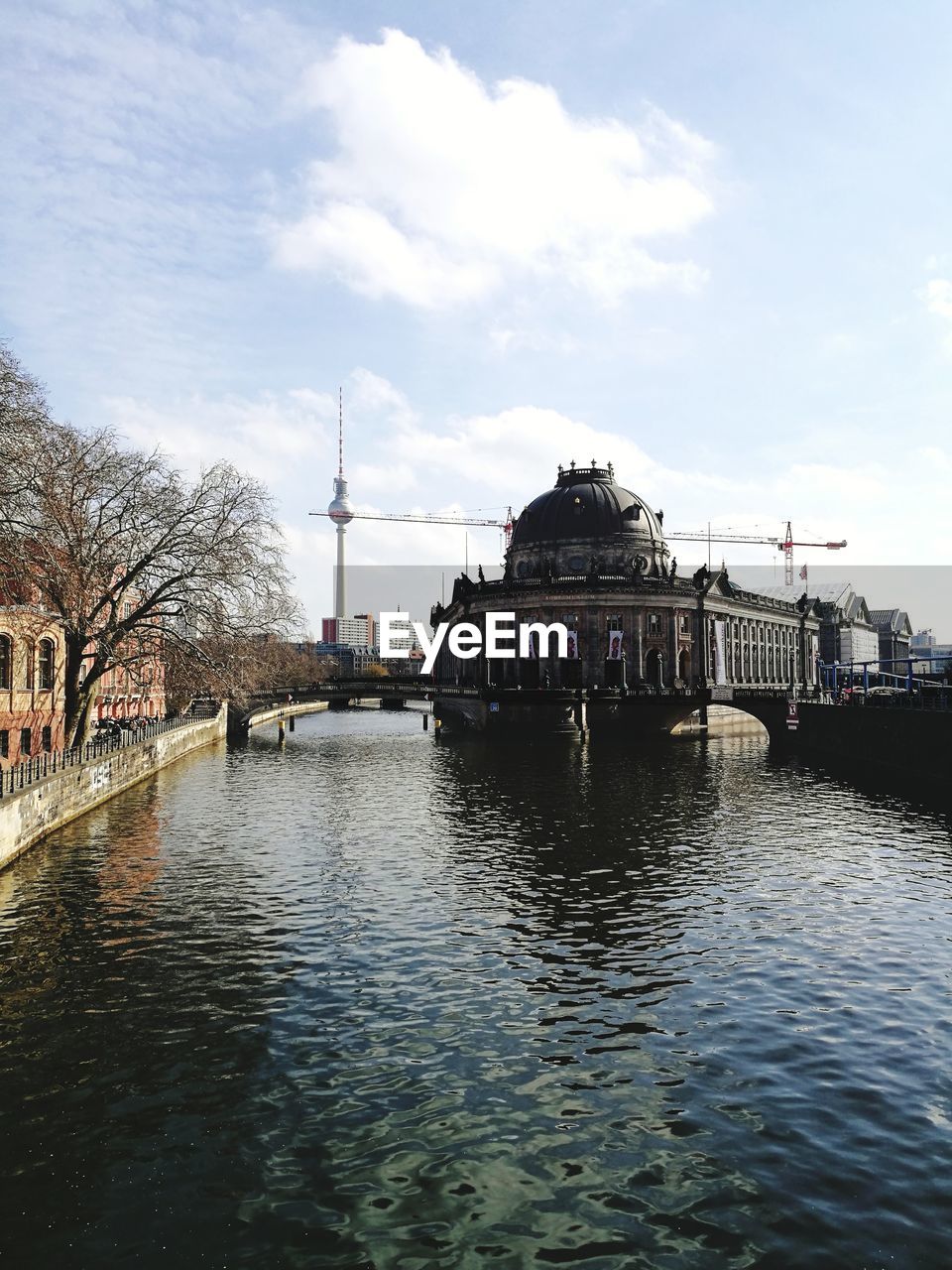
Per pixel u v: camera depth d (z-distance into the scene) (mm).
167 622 50531
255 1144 13367
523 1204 11891
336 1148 13258
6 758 42969
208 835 36688
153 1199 12023
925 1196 11969
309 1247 11039
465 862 31781
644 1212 11680
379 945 22594
